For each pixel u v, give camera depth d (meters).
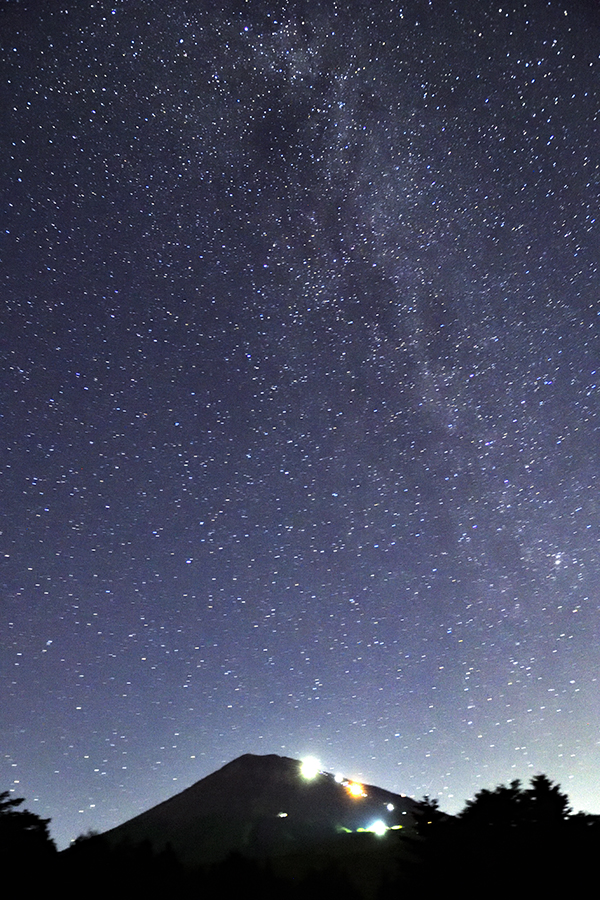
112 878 8.85
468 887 7.96
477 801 8.98
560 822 8.47
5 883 8.18
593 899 7.53
